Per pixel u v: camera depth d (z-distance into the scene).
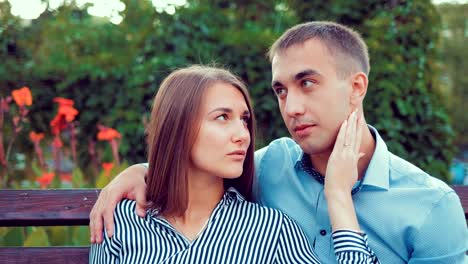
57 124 3.28
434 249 1.72
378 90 4.03
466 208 1.97
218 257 1.70
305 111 1.71
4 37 5.12
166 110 1.72
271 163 1.95
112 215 1.76
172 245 1.71
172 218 1.77
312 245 1.80
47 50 5.20
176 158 1.70
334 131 1.74
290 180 1.88
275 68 1.76
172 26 4.65
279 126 4.48
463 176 5.30
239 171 1.70
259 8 5.08
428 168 4.06
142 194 1.78
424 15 4.14
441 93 4.21
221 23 4.79
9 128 4.71
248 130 1.81
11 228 2.26
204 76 1.72
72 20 5.50
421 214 1.73
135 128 4.60
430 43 4.15
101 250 1.75
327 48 1.70
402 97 4.03
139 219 1.74
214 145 1.68
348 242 1.62
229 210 1.76
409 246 1.75
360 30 4.44
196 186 1.76
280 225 1.76
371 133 1.90
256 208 1.78
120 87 4.69
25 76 4.84
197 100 1.68
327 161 1.82
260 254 1.72
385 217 1.75
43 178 2.77
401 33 4.08
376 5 4.41
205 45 4.59
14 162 4.68
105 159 4.25
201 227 1.76
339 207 1.66
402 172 1.80
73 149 3.48
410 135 4.07
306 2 4.71
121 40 5.10
